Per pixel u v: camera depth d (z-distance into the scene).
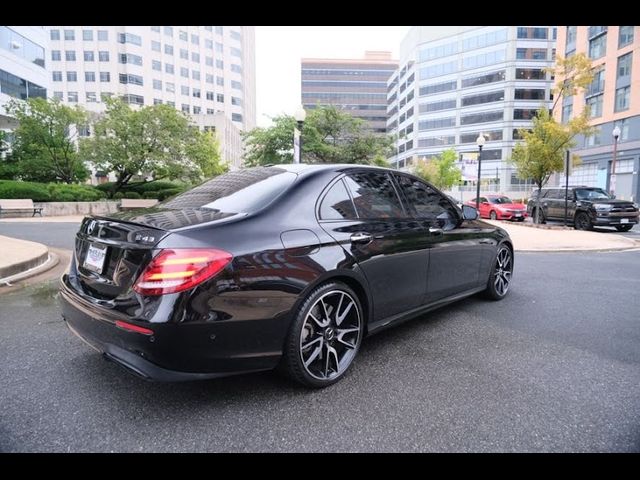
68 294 2.76
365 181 3.42
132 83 70.88
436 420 2.41
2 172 25.83
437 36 75.75
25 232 11.86
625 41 38.94
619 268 7.53
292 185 2.94
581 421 2.40
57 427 2.28
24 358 3.19
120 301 2.31
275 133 29.47
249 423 2.35
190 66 80.44
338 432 2.28
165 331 2.15
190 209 2.86
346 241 2.92
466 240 4.26
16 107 26.69
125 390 2.70
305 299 2.65
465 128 72.88
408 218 3.62
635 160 38.16
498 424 2.37
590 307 4.86
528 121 67.38
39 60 31.41
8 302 4.81
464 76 72.56
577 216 15.92
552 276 6.76
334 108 31.83
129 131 27.25
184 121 29.09
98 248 2.64
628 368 3.13
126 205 23.16
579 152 44.56
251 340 2.41
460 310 4.70
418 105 78.69
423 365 3.17
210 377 2.32
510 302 5.06
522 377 2.97
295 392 2.72
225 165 42.28
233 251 2.36
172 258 2.21
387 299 3.28
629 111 38.72
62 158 27.30
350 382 2.88
